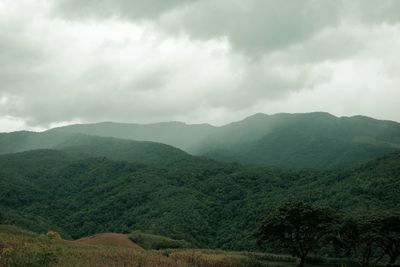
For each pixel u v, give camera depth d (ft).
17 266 112.16
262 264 198.70
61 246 164.76
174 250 230.68
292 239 212.84
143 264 145.07
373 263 215.31
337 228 203.92
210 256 188.96
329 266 212.64
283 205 218.59
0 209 476.95
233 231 417.49
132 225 478.18
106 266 130.11
